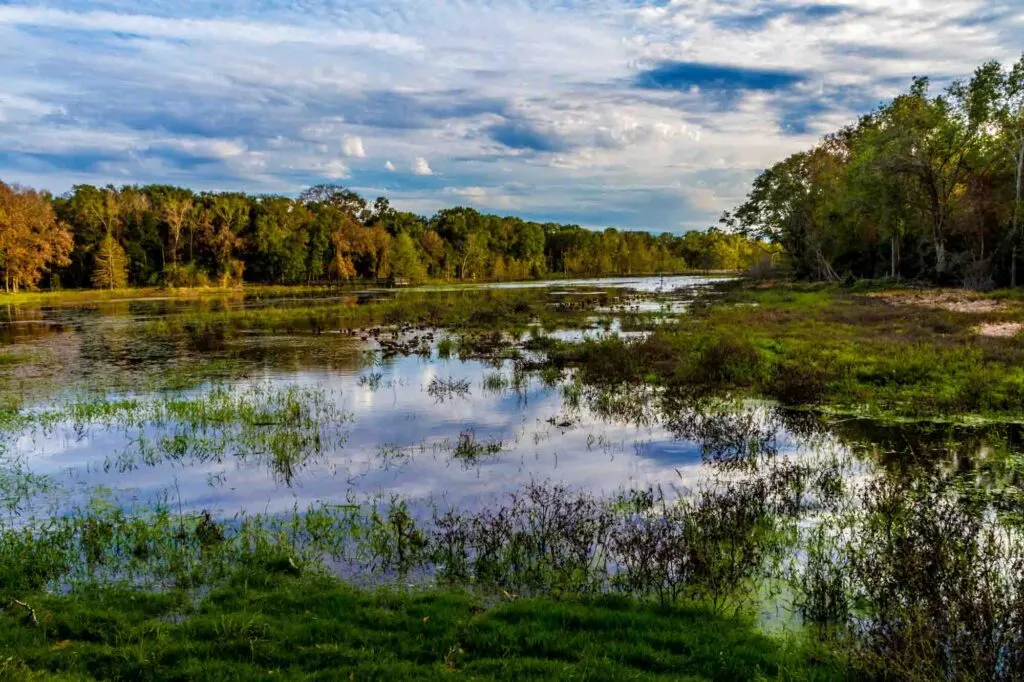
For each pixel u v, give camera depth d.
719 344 17.62
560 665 4.77
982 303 28.84
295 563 6.78
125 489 9.28
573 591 6.14
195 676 4.72
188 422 12.86
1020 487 8.68
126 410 13.85
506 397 15.05
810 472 9.36
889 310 27.91
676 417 12.72
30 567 6.68
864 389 13.98
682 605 5.79
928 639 4.46
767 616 5.68
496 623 5.41
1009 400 12.54
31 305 49.38
